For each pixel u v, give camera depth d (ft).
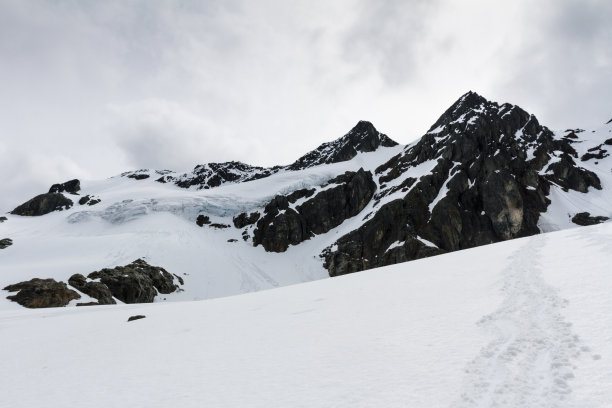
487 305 29.86
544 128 318.45
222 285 201.77
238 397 19.51
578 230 64.95
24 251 220.02
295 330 33.53
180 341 37.11
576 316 22.49
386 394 17.01
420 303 35.55
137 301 155.12
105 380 26.94
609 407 12.82
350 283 60.03
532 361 17.78
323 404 17.01
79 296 135.13
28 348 46.03
